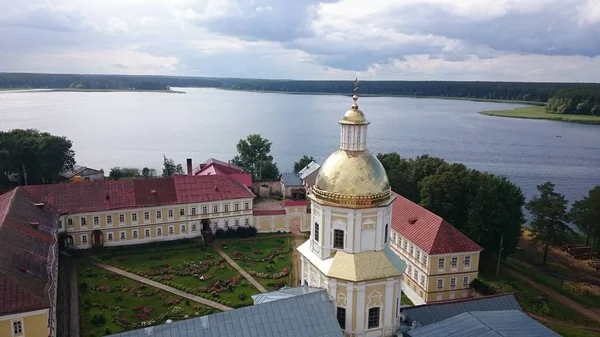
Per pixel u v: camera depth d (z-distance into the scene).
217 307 72.88
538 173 191.12
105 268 86.94
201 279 82.38
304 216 112.00
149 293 76.62
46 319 52.47
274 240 104.88
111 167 198.50
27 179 134.75
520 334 39.50
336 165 42.25
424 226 79.62
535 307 72.69
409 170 119.19
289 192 136.12
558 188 167.75
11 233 66.06
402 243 82.81
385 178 42.66
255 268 88.38
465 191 97.81
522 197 94.44
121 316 68.94
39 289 55.44
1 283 52.22
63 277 82.38
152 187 102.69
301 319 39.09
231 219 107.19
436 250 73.69
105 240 97.00
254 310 39.03
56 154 136.75
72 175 139.62
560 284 84.25
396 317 43.91
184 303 73.62
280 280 83.25
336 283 41.44
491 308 52.22
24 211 78.31
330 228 42.28
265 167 155.25
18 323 51.03
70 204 94.38
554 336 39.41
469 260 75.94
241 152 161.75
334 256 42.34
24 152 132.00
